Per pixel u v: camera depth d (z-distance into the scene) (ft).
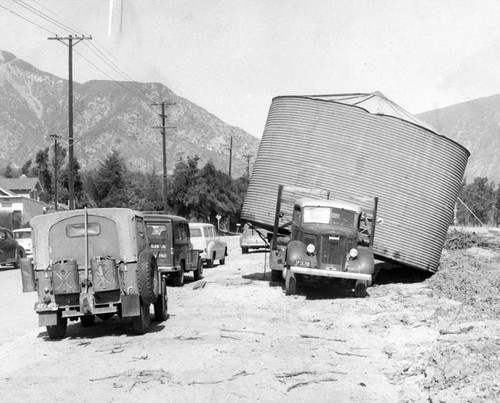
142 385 25.86
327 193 62.75
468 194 201.87
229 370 28.14
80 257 36.91
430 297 49.49
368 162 62.80
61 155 401.08
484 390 22.40
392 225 62.85
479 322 35.40
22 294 63.26
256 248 131.75
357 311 45.85
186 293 60.44
